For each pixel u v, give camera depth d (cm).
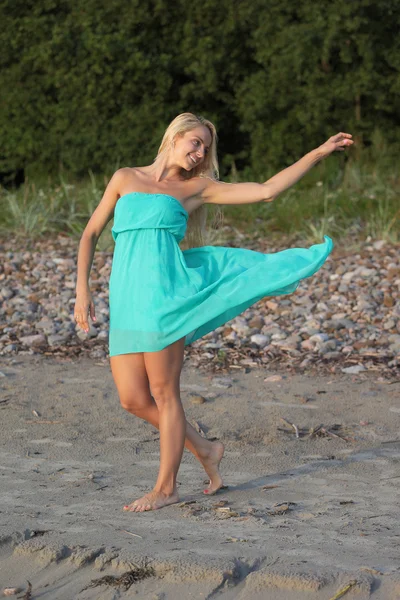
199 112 2173
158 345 512
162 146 547
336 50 2048
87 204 1745
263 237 1579
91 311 541
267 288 518
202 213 561
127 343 519
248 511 521
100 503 539
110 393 808
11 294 1225
